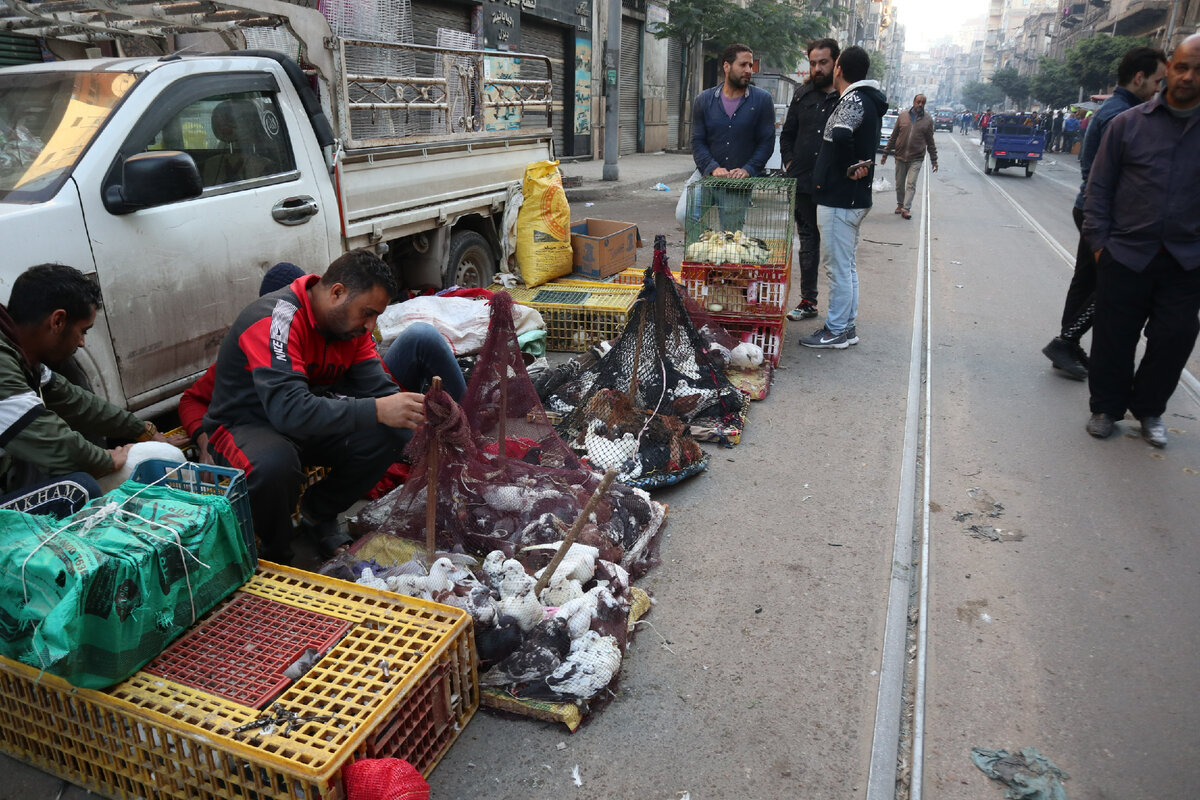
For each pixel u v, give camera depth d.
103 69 3.77
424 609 2.59
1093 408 4.96
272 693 2.23
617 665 2.68
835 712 2.65
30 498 2.58
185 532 2.39
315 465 3.47
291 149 4.40
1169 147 4.31
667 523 3.85
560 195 6.37
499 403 3.61
